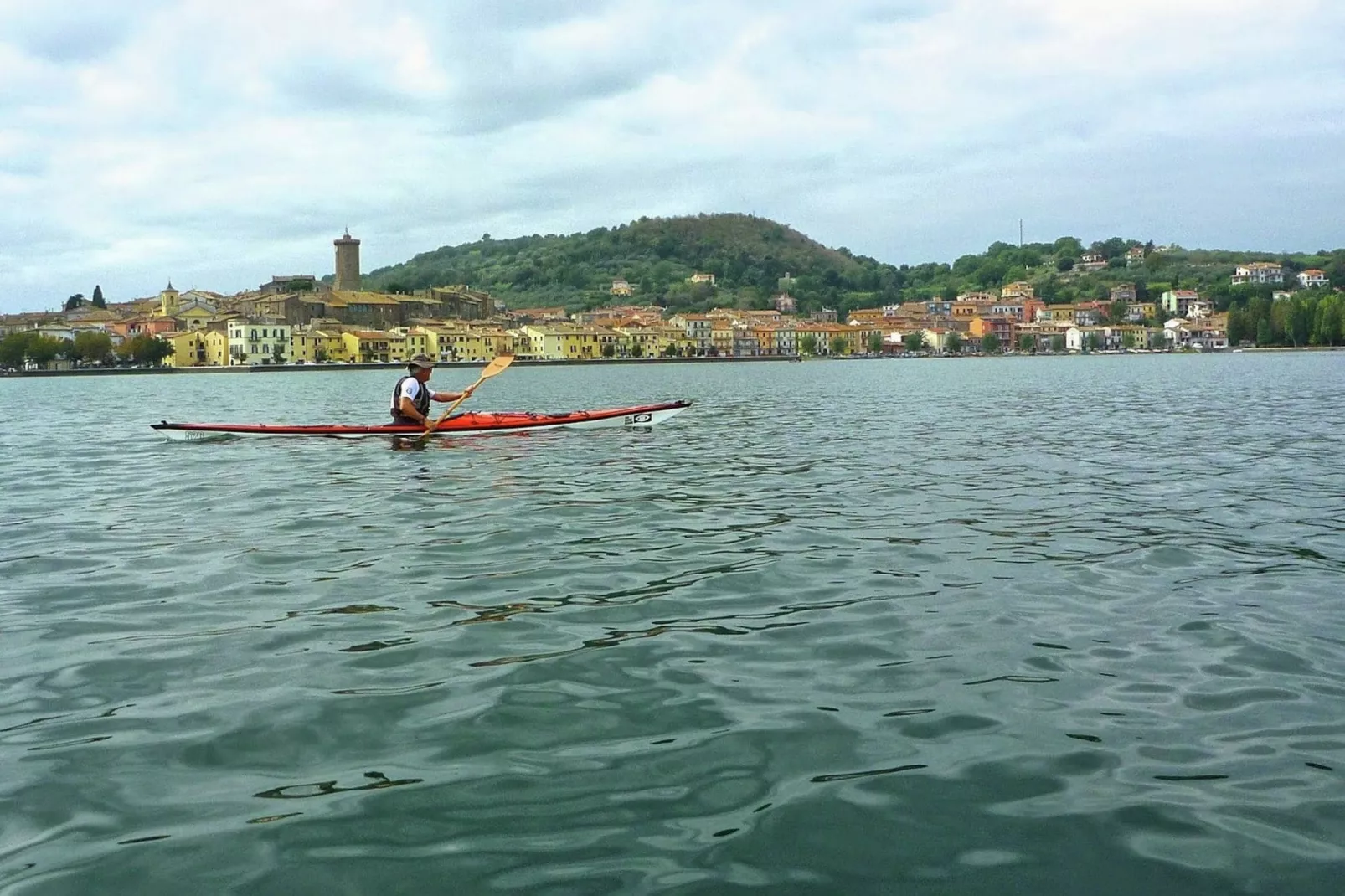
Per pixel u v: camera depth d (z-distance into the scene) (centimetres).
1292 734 662
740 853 520
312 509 1541
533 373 13838
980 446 2556
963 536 1323
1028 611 954
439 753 640
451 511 1524
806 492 1731
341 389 8844
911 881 496
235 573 1127
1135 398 5184
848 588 1047
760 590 1038
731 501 1628
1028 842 530
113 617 950
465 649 845
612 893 486
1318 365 12025
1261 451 2380
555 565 1155
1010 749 642
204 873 505
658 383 9431
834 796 580
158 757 636
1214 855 517
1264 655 822
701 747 647
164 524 1433
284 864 512
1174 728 675
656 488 1767
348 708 714
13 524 1452
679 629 902
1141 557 1187
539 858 517
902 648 845
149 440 2878
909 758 630
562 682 764
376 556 1208
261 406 5438
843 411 4259
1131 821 551
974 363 19288
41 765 626
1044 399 5281
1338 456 2256
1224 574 1101
